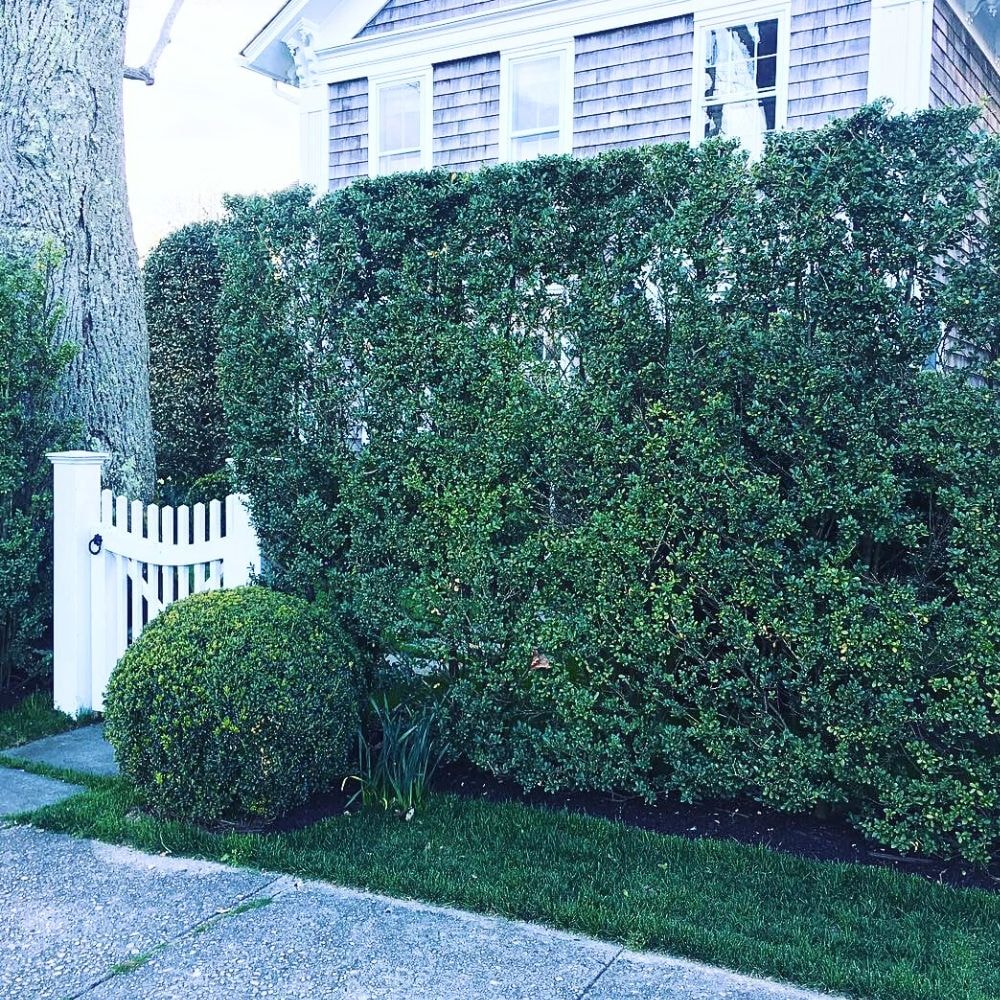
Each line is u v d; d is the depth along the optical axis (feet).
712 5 31.73
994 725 12.55
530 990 10.59
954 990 10.35
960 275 12.87
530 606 15.53
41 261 21.59
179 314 32.68
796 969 10.82
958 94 32.09
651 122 33.27
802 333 13.61
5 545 20.36
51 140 23.29
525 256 15.48
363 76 39.86
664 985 10.67
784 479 14.14
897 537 13.26
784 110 30.76
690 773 14.52
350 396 17.26
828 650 13.43
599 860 13.61
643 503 14.51
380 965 11.10
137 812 15.48
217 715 14.24
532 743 15.75
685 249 14.28
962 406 12.60
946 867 13.47
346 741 15.66
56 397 23.31
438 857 13.73
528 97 36.17
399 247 16.67
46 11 23.17
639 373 14.67
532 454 15.35
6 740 19.21
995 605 12.50
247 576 18.28
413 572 16.71
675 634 14.58
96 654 20.51
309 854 13.83
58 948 11.53
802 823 14.85
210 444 32.09
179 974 10.95
